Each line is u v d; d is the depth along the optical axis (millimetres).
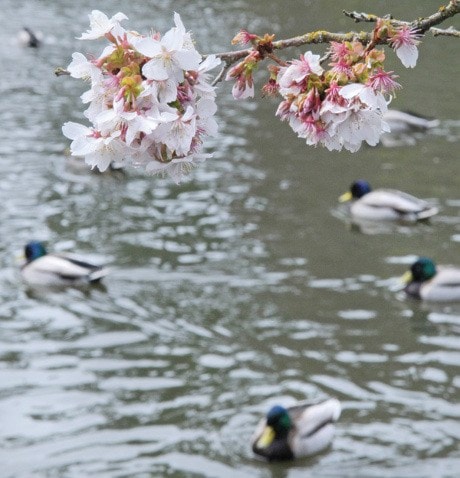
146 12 48094
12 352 17391
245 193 26391
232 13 48000
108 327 18438
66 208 24891
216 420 15234
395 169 29234
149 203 25375
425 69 40562
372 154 30688
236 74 4234
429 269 19969
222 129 32594
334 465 14117
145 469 13922
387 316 19000
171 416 15328
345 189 27000
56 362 17016
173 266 21172
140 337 18000
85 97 3807
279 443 14242
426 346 17812
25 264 20875
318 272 20984
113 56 3811
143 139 3764
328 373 16688
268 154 30172
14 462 13969
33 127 31469
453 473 13812
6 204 25031
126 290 20047
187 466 14000
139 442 14586
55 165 27984
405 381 16484
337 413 14820
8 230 23391
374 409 15570
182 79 3762
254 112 34781
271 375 16625
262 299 19562
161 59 3736
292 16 47594
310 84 4008
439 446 14492
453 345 17875
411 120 32656
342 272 21062
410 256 22312
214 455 14305
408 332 18375
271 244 22594
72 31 44875
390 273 21109
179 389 16156
